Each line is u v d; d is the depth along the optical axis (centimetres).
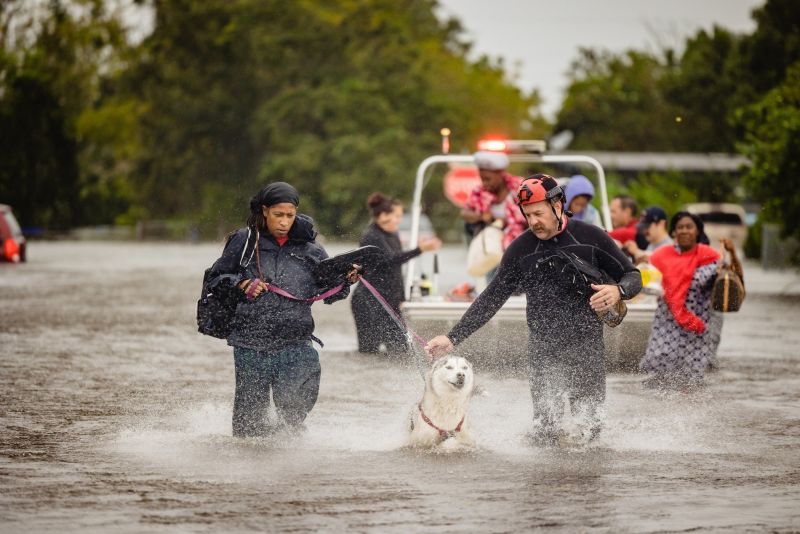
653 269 1419
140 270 3747
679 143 6662
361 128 7369
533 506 736
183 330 1892
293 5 7806
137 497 757
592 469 851
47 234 7631
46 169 7369
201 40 7831
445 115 7631
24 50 8069
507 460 880
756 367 1480
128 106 8650
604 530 680
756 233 4428
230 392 1239
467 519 704
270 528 682
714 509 732
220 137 7756
